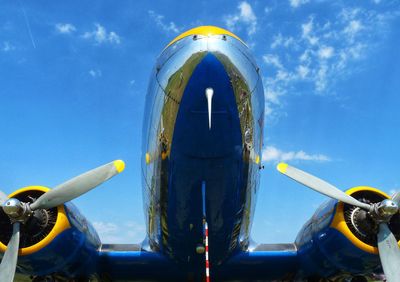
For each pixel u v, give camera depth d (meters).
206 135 5.75
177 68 5.58
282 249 8.71
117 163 7.21
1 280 6.48
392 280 6.70
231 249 8.03
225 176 6.26
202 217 6.89
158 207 7.20
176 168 6.24
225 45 5.50
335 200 7.50
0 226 7.14
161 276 9.03
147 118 6.48
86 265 7.97
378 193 7.42
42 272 7.29
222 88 5.45
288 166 7.68
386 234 6.94
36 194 7.27
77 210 7.60
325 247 7.61
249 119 5.91
